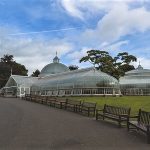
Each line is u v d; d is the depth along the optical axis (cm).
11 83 10094
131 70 10438
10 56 14588
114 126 2158
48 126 2125
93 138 1641
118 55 10025
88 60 9656
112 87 8000
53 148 1366
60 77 8988
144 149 1352
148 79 9381
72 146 1415
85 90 7975
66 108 3872
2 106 4266
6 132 1827
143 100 5078
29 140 1562
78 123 2336
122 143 1495
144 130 1580
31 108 3975
